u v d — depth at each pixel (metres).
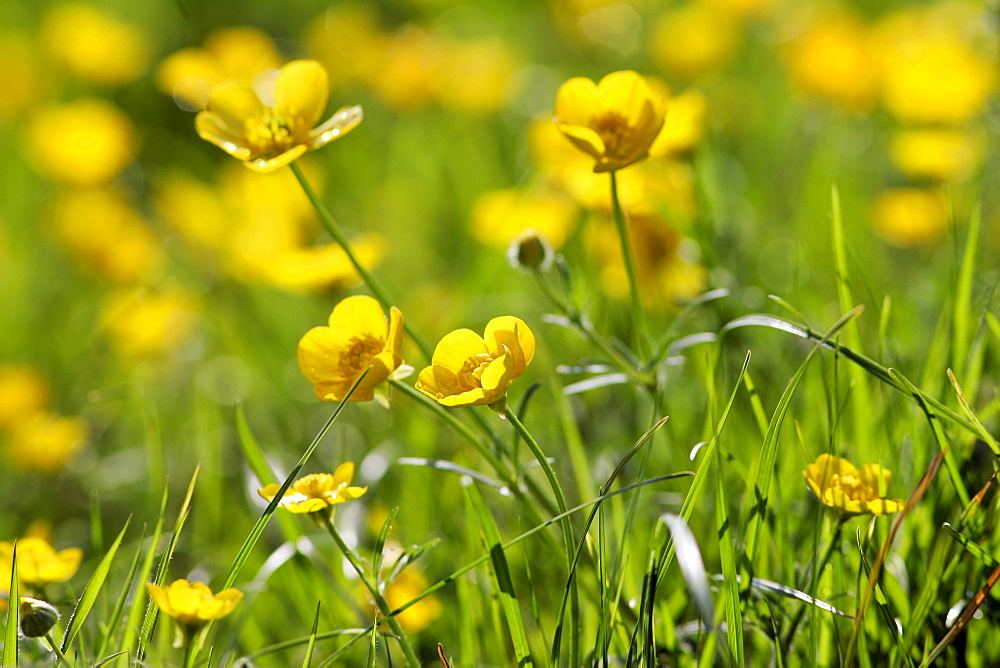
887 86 6.15
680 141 4.21
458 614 2.93
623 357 3.24
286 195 5.86
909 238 4.67
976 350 2.82
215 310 6.02
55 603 2.70
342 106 8.73
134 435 5.45
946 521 2.66
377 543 2.33
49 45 8.61
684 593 2.74
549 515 2.74
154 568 3.75
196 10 9.51
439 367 2.19
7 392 4.90
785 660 2.43
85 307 6.55
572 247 5.18
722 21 7.92
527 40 10.01
